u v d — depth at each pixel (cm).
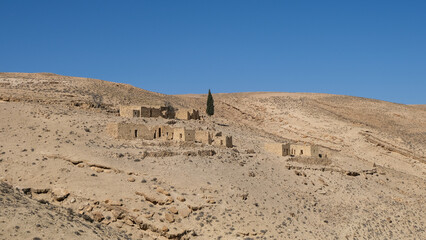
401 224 6769
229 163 6994
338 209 6681
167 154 6688
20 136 6556
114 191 5319
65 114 8131
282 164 7819
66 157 5941
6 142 6256
